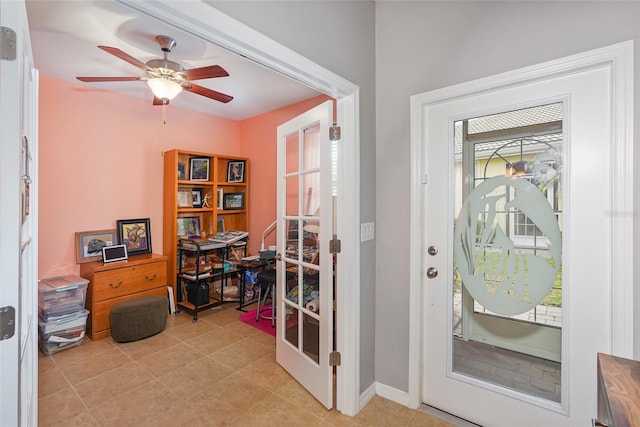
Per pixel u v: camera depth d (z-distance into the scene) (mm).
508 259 1721
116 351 2725
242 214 4613
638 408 811
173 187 3773
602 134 1440
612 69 1385
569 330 1535
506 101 1687
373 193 2084
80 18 2100
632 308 1349
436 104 1907
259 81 3221
